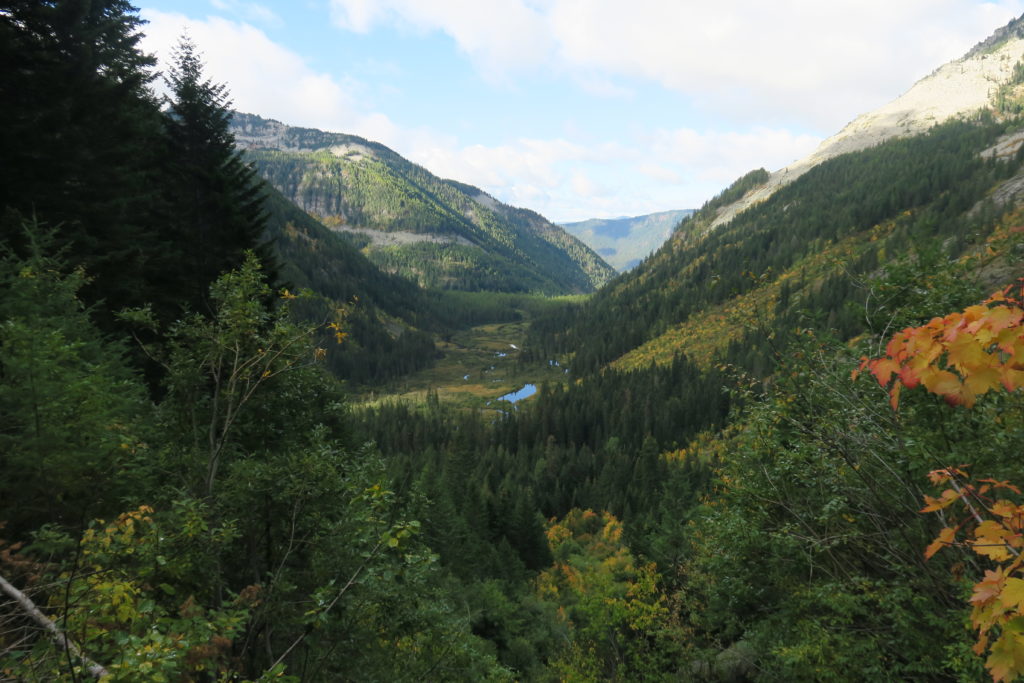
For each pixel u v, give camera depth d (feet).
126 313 23.34
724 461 28.68
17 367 20.66
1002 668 5.36
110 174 58.13
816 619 21.54
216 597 19.63
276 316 24.81
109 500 21.84
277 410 29.43
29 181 50.98
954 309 20.68
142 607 12.59
